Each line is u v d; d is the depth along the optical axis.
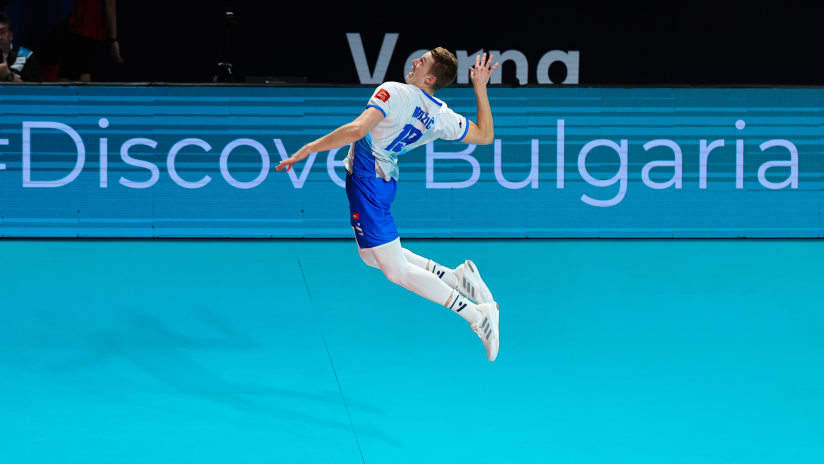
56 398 14.43
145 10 43.25
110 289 23.08
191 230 30.28
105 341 18.12
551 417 13.66
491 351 15.50
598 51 45.41
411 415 13.75
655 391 14.99
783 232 31.00
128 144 29.88
